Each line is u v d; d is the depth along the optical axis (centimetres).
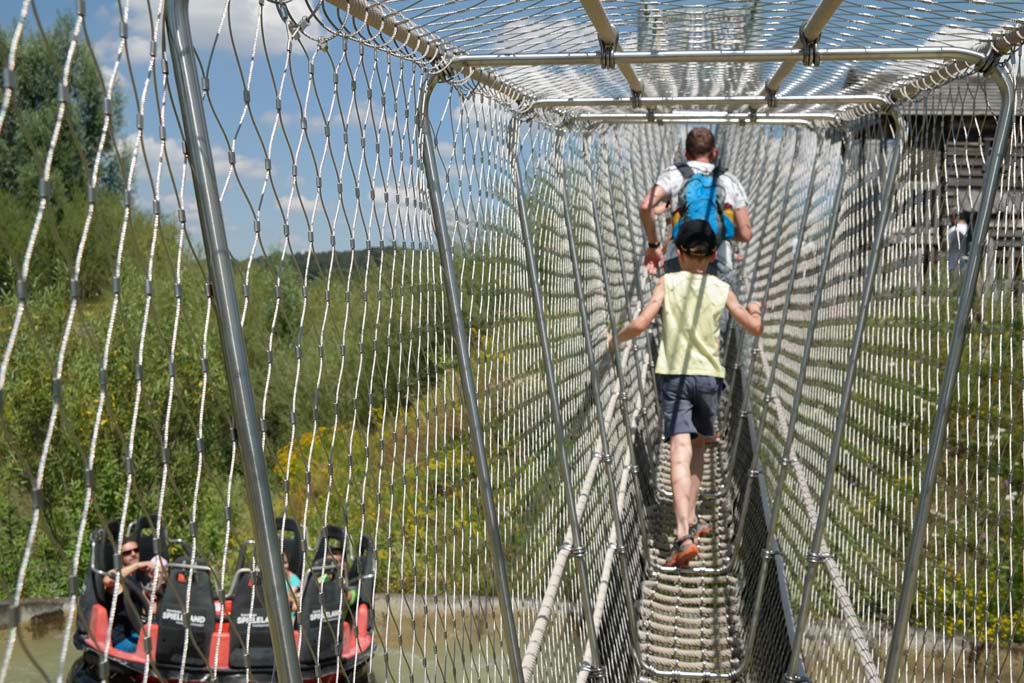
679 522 449
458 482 257
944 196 286
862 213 401
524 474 329
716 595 541
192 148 140
